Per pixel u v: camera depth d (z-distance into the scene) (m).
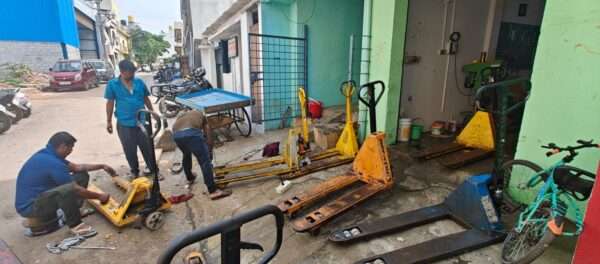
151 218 2.34
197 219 2.55
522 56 5.02
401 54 3.77
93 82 13.48
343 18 5.50
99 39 22.33
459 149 3.75
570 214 1.96
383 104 3.93
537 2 4.77
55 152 2.43
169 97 7.25
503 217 2.31
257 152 4.28
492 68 4.22
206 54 12.02
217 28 9.05
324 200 2.76
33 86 12.44
